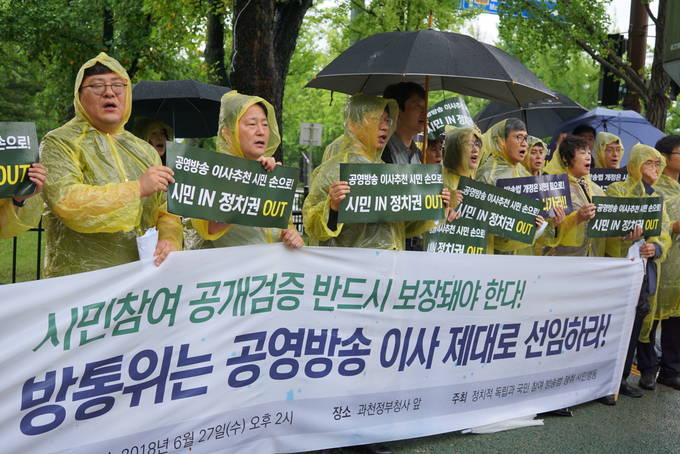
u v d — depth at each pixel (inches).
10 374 103.9
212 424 129.2
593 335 190.4
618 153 248.5
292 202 132.4
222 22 385.7
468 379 165.2
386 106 157.5
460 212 166.9
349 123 154.3
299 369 139.9
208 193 122.5
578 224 194.5
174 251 121.0
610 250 214.7
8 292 102.7
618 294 194.7
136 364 118.3
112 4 440.5
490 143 201.2
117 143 129.6
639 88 434.9
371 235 153.3
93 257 124.6
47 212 125.6
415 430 156.9
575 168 200.8
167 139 219.3
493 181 194.9
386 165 143.1
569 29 446.9
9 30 439.2
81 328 110.8
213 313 126.8
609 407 194.2
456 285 158.7
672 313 213.0
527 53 481.4
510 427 172.7
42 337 106.7
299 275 136.9
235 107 133.6
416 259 151.1
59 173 118.7
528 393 178.1
